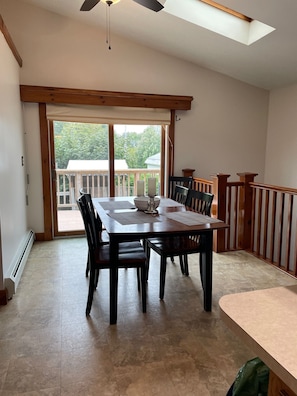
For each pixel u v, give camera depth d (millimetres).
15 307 2510
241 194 3971
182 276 3162
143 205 2834
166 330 2209
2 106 2816
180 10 3453
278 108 5094
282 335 746
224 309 862
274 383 767
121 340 2088
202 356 1932
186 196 3291
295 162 4820
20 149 3814
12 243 3119
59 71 4188
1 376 1746
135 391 1649
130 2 3406
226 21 3613
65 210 4645
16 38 3990
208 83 4883
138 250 2623
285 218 4984
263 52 3902
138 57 4480
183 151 4918
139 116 4559
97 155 4648
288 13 2982
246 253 3887
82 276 3145
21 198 3789
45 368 1813
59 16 4105
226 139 5125
